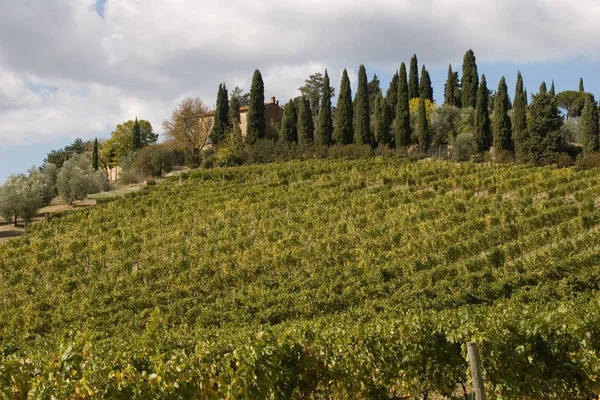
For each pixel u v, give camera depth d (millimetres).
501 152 55000
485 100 61406
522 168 45750
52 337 19422
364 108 63969
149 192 44125
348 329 9352
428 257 25375
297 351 7730
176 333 16703
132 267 29266
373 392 8336
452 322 9602
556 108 54750
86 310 22609
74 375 6406
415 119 69750
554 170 42844
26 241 34281
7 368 6281
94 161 78812
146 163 66875
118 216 38469
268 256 28875
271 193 41156
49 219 38906
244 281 25891
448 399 9219
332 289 22641
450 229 29812
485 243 27125
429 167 46781
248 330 16453
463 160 56281
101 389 6086
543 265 22469
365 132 63625
